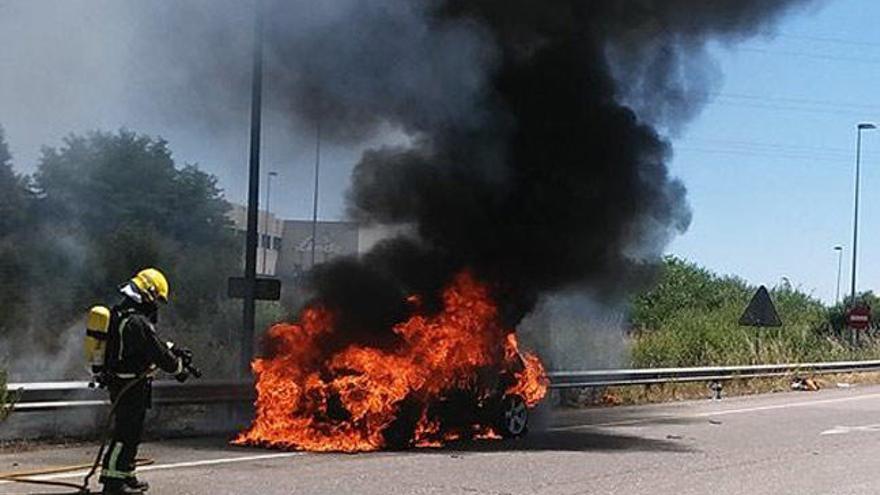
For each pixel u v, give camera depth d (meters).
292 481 9.57
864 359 29.92
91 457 10.68
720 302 36.12
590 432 14.52
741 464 11.51
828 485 10.16
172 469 10.11
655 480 10.21
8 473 9.70
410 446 12.34
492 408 13.26
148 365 8.71
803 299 38.31
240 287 14.27
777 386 23.77
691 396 21.28
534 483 9.84
